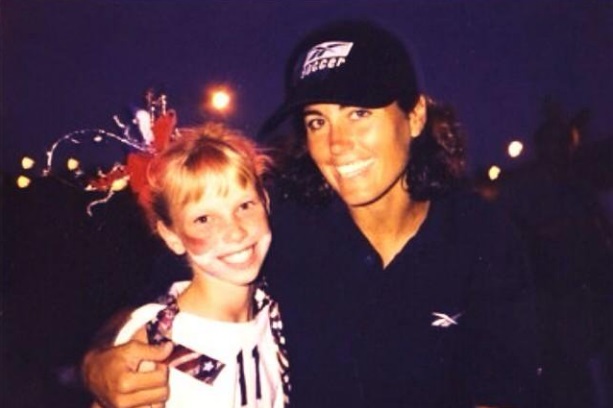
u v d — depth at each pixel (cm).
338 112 137
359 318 151
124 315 149
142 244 166
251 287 143
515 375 155
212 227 135
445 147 154
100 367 128
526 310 155
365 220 150
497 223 155
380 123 137
